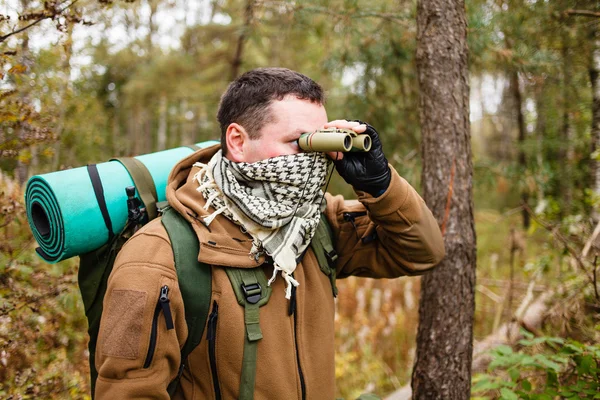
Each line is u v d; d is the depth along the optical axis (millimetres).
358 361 3801
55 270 2482
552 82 4043
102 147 7082
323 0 2762
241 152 1164
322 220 1340
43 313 2025
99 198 1146
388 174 1204
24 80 1841
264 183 1123
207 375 1080
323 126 1121
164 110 13508
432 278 1941
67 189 1124
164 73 9672
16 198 1933
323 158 1139
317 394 1155
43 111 1899
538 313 2965
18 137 1788
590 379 1885
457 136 1900
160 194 1258
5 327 1740
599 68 3477
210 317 1052
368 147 1117
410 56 3400
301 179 1109
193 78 9555
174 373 1057
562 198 4219
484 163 3945
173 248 1050
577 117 4441
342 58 3570
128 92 10523
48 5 1462
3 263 1898
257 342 1063
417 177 3307
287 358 1097
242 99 1137
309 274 1200
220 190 1118
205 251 1037
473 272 1960
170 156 1345
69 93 2617
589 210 3512
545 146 5098
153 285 996
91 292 1181
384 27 3168
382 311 4348
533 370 2197
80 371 2352
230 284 1061
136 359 982
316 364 1163
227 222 1122
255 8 2865
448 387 1926
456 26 1895
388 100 3936
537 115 5453
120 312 991
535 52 3014
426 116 1938
